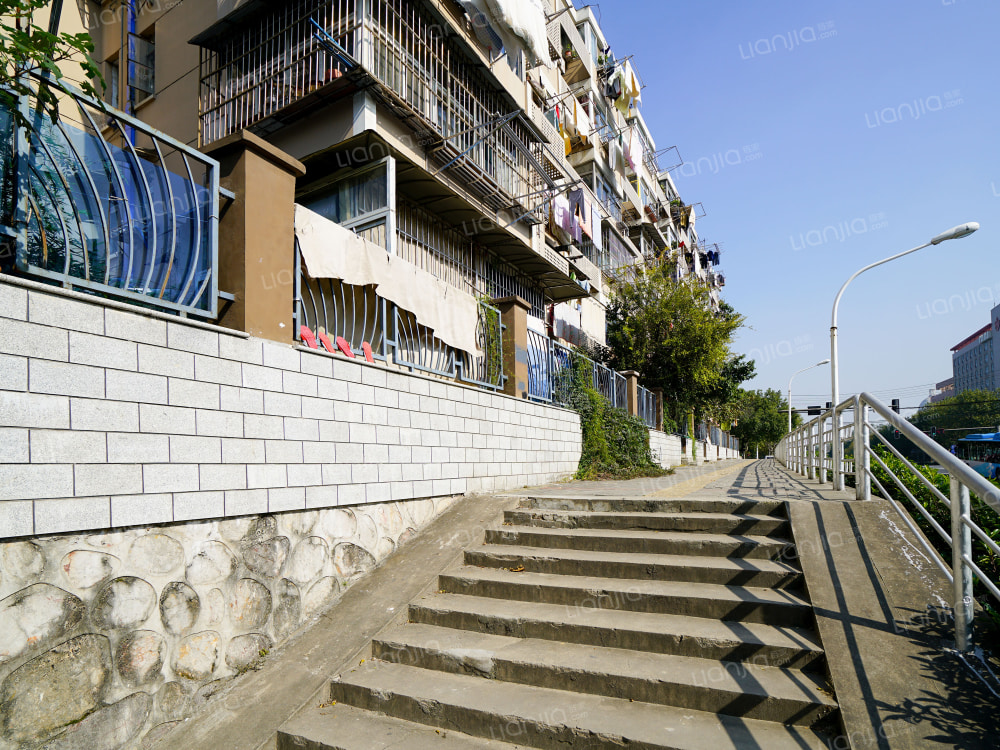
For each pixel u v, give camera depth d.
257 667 3.62
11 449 2.53
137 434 3.08
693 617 3.82
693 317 20.14
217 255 4.00
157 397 3.21
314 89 8.51
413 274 6.34
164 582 3.16
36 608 2.58
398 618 4.16
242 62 9.95
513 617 3.93
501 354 8.00
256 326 4.00
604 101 24.17
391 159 8.70
